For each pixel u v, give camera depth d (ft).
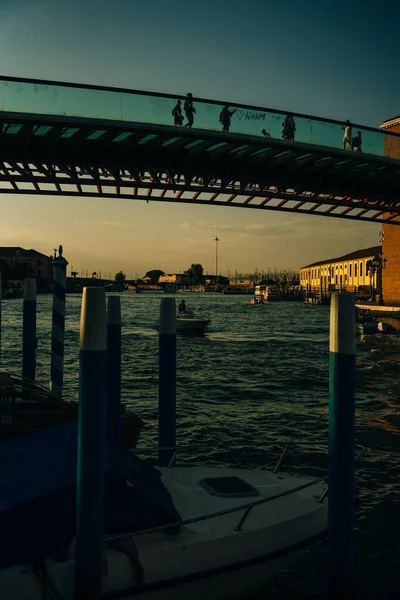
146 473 21.18
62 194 68.54
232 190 70.33
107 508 18.94
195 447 42.16
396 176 75.46
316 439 45.73
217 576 19.77
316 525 22.24
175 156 64.44
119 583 18.33
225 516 21.50
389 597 22.13
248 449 42.55
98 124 53.31
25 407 31.07
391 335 152.35
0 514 17.70
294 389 69.77
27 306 43.98
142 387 69.87
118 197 71.00
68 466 19.58
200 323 155.94
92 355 17.46
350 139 66.08
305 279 555.69
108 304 32.55
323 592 22.36
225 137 58.75
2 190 66.64
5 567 17.67
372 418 53.31
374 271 320.50
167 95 55.47
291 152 63.98
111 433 31.89
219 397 64.03
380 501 31.48
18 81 50.39
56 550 18.12
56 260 42.98
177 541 19.44
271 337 147.33
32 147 58.39
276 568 21.08
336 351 18.53
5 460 21.36
